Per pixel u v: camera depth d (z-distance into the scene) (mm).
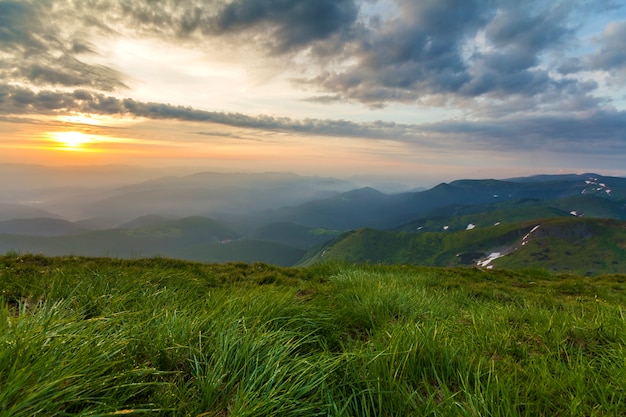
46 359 2754
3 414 2154
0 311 3525
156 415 2658
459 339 4883
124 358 3293
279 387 3094
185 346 3602
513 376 3715
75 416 2338
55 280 6188
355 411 3234
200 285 8406
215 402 3029
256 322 4707
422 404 3219
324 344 4805
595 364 4195
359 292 7789
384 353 3922
